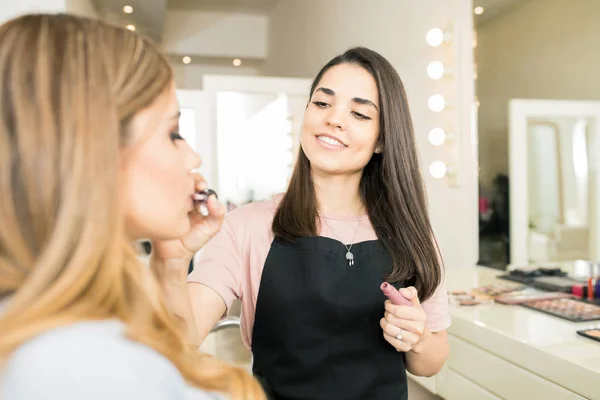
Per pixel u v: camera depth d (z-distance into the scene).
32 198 0.35
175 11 5.41
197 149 3.21
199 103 3.21
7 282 0.36
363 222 1.07
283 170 3.37
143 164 0.42
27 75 0.37
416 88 2.65
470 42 2.34
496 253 2.29
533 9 2.05
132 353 0.35
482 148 2.32
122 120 0.40
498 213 2.27
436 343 1.06
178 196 0.45
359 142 1.01
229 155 3.29
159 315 0.40
